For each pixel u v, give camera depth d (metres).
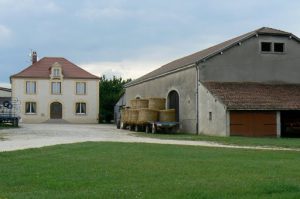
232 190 8.52
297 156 15.18
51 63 62.72
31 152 16.48
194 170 11.41
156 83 42.00
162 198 7.89
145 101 38.50
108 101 67.00
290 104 31.31
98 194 8.24
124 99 57.00
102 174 10.80
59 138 25.62
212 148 18.30
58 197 8.07
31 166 12.48
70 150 17.00
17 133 31.14
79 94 61.38
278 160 13.90
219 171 11.23
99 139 24.97
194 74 34.09
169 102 39.00
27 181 10.00
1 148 18.66
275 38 35.25
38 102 60.19
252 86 33.69
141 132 36.00
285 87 34.44
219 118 30.64
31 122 59.84
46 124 54.19
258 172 11.09
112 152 16.17
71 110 61.06
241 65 34.44
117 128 42.81
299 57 35.81
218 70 33.91
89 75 61.97
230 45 34.03
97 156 14.83
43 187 9.27
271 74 35.09
